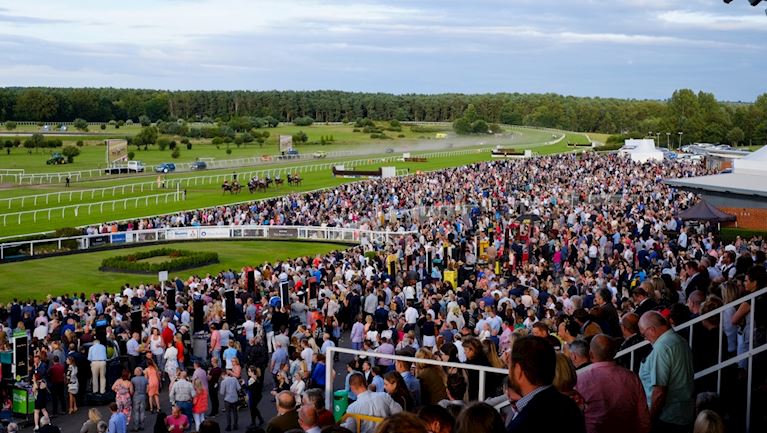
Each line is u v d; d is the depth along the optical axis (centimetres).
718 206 5412
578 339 927
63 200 7700
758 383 1076
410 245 4241
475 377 1241
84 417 2258
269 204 7038
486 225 5238
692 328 1070
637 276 2958
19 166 11775
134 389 2131
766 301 1104
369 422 1048
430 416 681
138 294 3456
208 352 2650
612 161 11294
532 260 4262
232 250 5700
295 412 1115
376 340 2217
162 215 6638
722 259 2748
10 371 2312
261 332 2609
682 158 12669
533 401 611
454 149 16800
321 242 5975
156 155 14450
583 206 5875
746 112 19850
